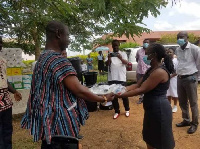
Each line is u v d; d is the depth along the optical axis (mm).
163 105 2523
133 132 4465
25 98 5508
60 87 1669
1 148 3080
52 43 1814
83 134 4410
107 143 4004
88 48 8734
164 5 3699
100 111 5973
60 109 1666
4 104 3115
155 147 2598
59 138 1663
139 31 4414
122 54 5398
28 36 7125
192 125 4375
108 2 3576
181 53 4246
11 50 5285
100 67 14508
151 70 2623
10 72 5301
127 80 8766
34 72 1818
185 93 4434
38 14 4895
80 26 6602
